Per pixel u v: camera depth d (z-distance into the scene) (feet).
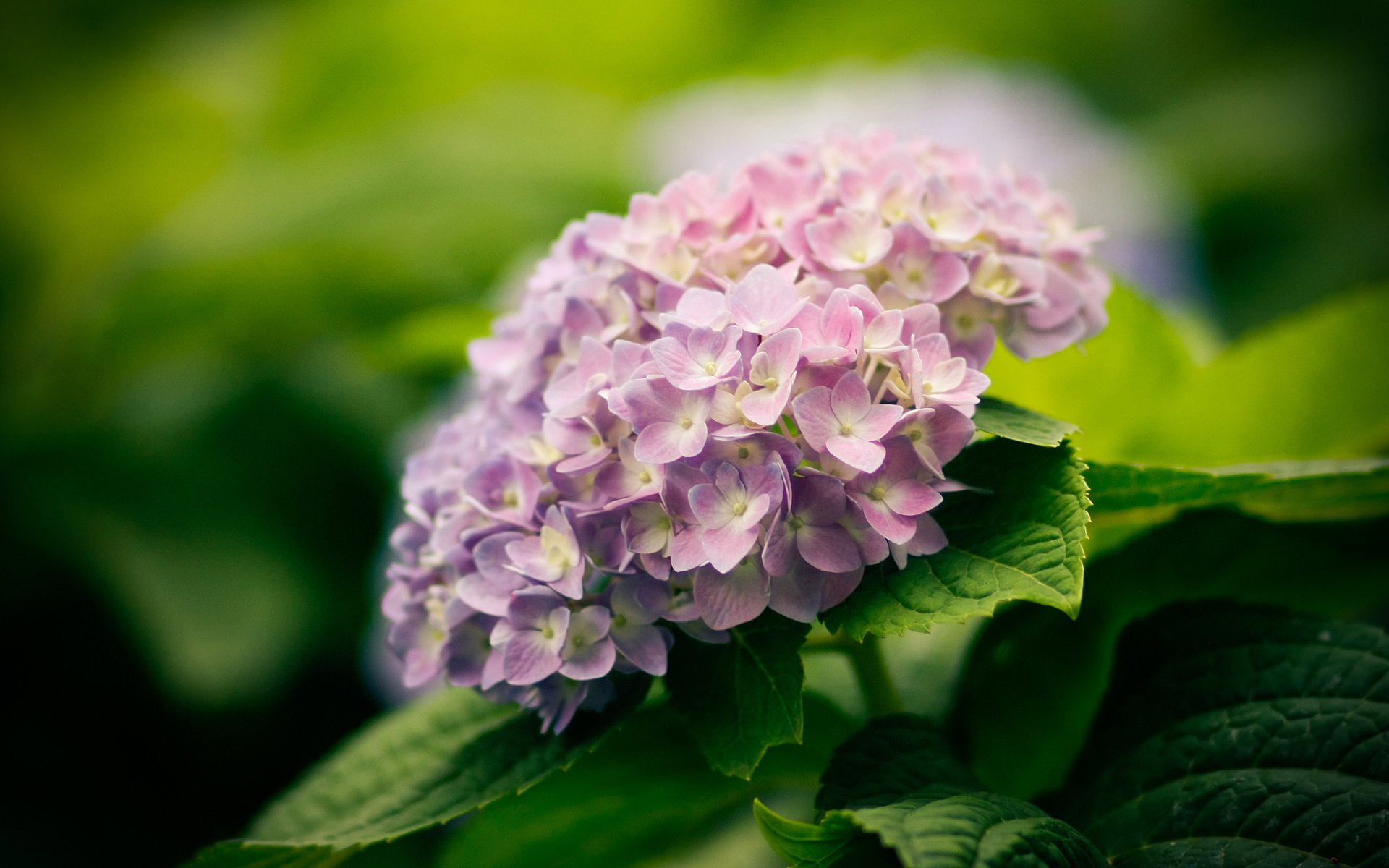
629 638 3.05
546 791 3.33
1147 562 3.33
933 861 2.89
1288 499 3.27
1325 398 3.51
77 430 5.02
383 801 3.23
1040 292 3.15
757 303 3.05
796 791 3.91
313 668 4.76
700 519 2.98
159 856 4.49
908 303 3.11
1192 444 3.57
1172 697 3.19
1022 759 3.40
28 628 4.64
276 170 6.12
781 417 3.05
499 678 3.08
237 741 4.64
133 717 4.65
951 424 3.04
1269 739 3.11
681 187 3.18
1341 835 3.02
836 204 3.17
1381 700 3.08
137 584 4.53
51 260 6.13
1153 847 3.10
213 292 5.28
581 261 3.23
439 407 4.79
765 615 3.09
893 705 3.27
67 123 6.14
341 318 5.45
